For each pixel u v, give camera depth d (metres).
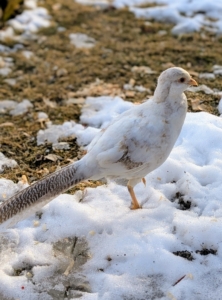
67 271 1.15
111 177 1.22
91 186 1.36
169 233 1.19
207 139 1.41
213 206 1.24
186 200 1.27
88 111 1.65
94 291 1.11
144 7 2.35
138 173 1.20
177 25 2.14
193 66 1.84
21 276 1.15
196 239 1.17
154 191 1.30
